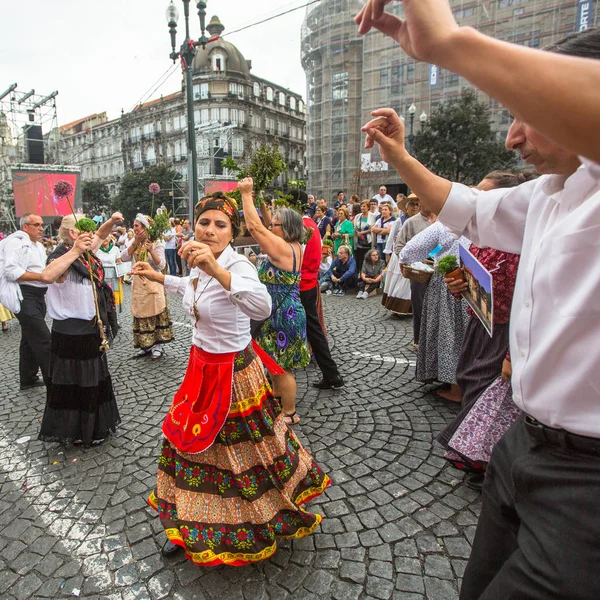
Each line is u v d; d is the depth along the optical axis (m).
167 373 4.87
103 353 3.26
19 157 33.66
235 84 53.03
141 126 58.47
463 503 2.54
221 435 1.97
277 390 3.46
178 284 2.35
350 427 3.43
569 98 0.61
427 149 22.48
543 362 0.99
